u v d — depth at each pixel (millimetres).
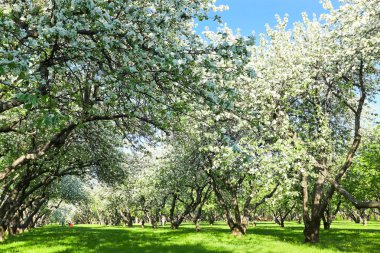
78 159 24281
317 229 21297
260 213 92562
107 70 8344
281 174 17188
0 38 6520
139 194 47094
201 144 18484
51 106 6254
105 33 7254
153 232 34312
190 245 19922
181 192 36781
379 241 22188
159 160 33594
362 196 30719
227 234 29203
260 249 17750
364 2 15758
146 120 12453
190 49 8469
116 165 24734
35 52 7301
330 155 19484
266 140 18719
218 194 27938
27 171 21688
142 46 7824
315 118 19891
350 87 17984
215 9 10273
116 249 17750
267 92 17281
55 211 67875
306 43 20562
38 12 8125
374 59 16438
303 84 17906
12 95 9281
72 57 8008
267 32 20656
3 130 12703
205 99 7953
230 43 8070
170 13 7941
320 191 21219
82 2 6613
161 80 8219
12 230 33031
